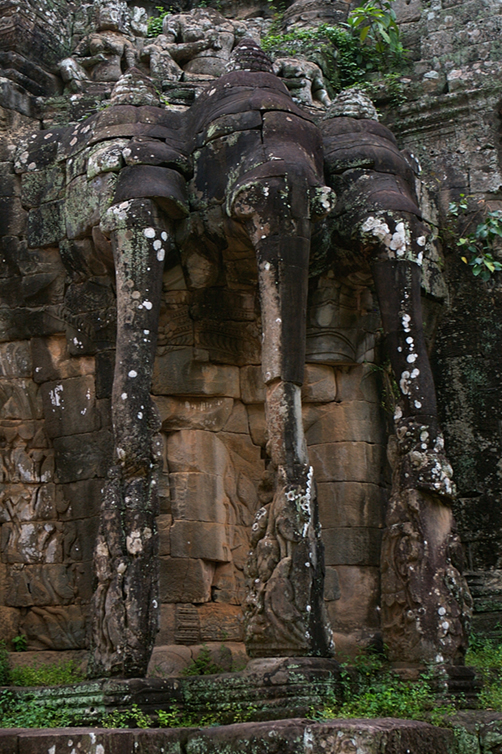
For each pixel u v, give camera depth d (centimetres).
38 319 1244
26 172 1268
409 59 1498
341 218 1138
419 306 1082
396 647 996
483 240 1352
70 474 1211
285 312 1007
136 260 1057
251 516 1216
